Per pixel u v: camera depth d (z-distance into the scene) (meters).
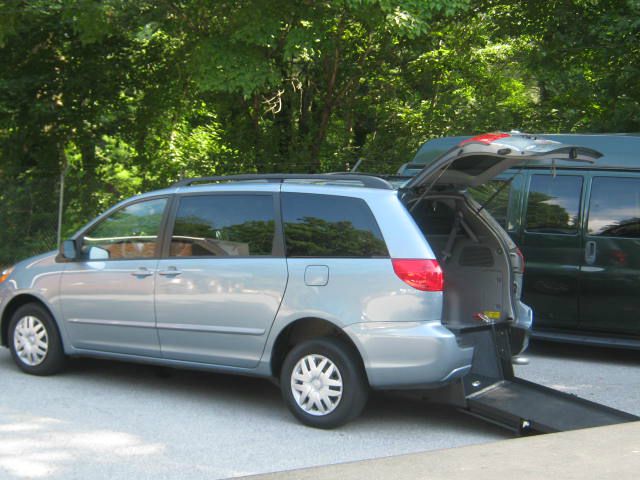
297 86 16.33
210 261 6.34
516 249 6.71
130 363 7.98
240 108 16.28
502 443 4.18
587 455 3.90
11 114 17.12
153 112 17.22
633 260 8.20
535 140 5.82
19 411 6.20
